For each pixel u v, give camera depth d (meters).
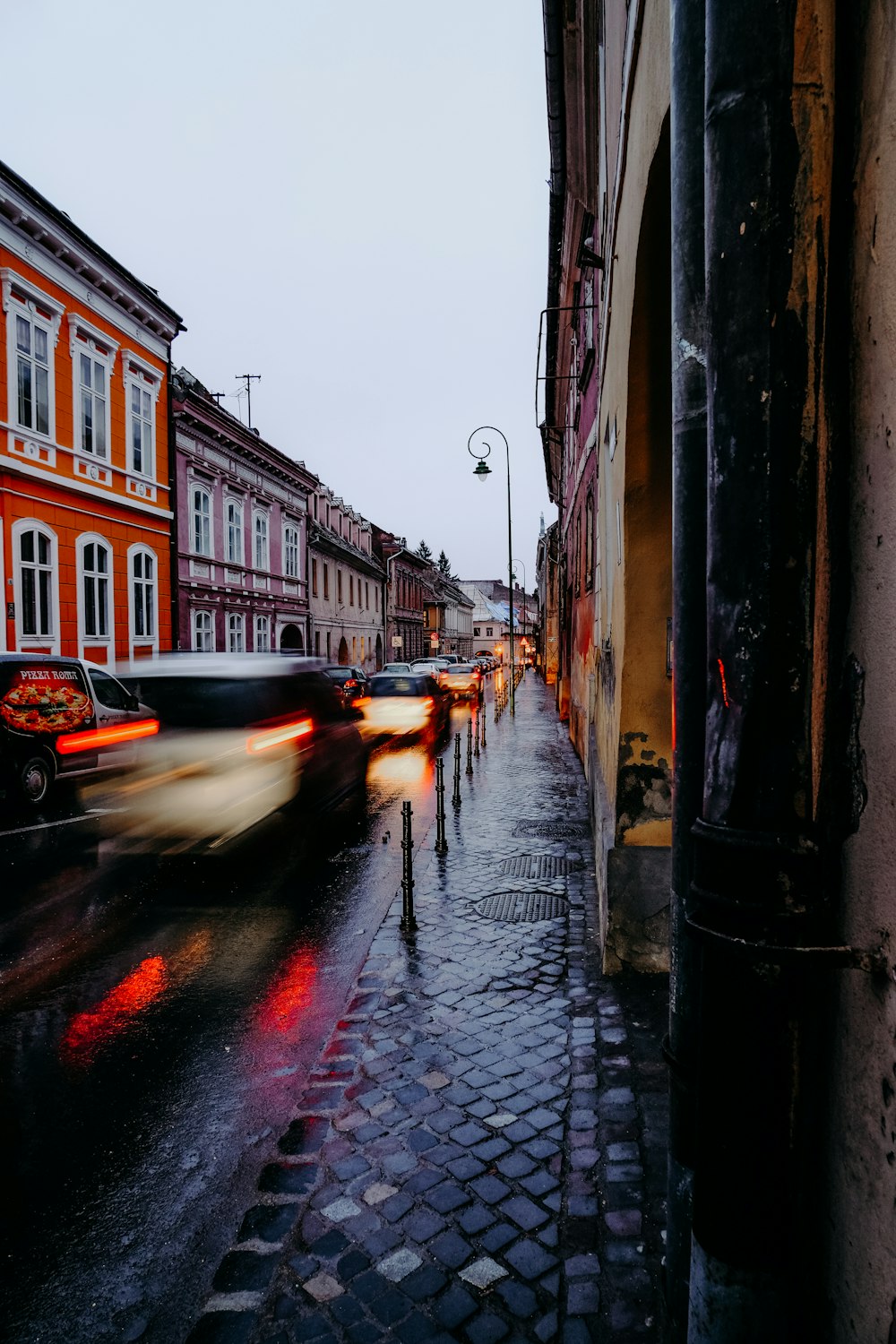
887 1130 1.18
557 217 10.50
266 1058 3.93
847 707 1.31
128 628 21.23
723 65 1.35
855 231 1.28
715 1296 1.44
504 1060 3.81
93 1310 2.44
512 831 8.76
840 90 1.31
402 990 4.62
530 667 76.12
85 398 19.28
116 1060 3.93
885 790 1.19
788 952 1.30
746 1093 1.38
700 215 1.77
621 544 4.86
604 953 4.82
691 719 1.83
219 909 6.16
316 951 5.32
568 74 7.44
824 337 1.32
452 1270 2.53
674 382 1.86
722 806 1.39
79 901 6.34
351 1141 3.21
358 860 7.57
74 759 10.45
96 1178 3.05
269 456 30.55
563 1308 2.37
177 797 8.43
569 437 17.02
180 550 24.30
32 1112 3.49
